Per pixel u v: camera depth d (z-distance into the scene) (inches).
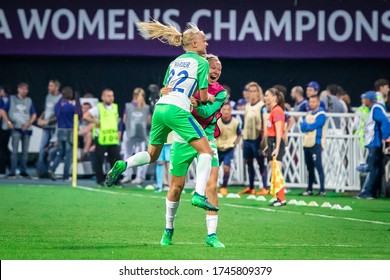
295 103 2368.4
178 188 1116.5
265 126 2095.2
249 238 1224.2
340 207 1738.4
